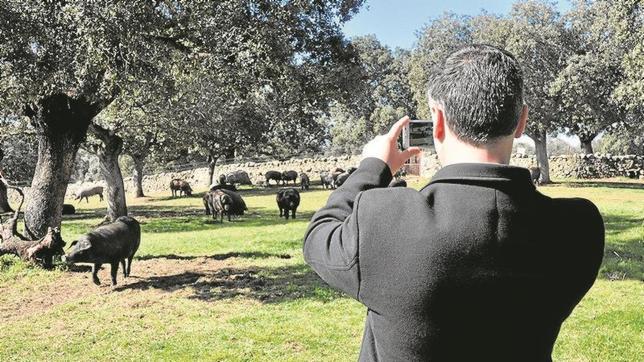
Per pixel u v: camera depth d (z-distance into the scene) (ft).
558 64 121.49
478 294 4.52
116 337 23.90
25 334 24.52
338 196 5.48
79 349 22.50
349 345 22.47
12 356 21.84
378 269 4.72
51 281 34.71
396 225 4.77
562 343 21.88
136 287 33.12
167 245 51.21
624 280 32.01
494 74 4.89
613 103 116.88
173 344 22.86
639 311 25.54
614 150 194.29
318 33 48.62
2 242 38.68
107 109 65.05
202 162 199.93
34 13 33.71
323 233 5.24
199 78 52.70
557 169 148.25
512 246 4.61
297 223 69.36
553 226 4.86
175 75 44.01
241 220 77.61
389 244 4.72
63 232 68.39
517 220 4.71
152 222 79.41
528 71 118.52
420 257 4.60
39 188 41.70
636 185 119.44
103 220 81.76
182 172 179.11
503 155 5.07
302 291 31.30
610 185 119.96
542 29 119.24
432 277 4.55
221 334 23.97
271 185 161.89
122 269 38.63
